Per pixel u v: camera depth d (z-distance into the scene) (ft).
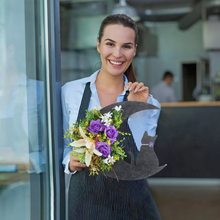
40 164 4.22
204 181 14.01
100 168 4.13
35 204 4.17
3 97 3.86
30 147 4.12
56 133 4.33
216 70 24.67
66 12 22.43
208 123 13.98
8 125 3.90
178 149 14.14
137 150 4.56
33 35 4.13
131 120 4.64
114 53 4.39
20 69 4.01
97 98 4.64
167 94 20.93
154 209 4.58
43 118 4.26
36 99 4.17
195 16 22.07
